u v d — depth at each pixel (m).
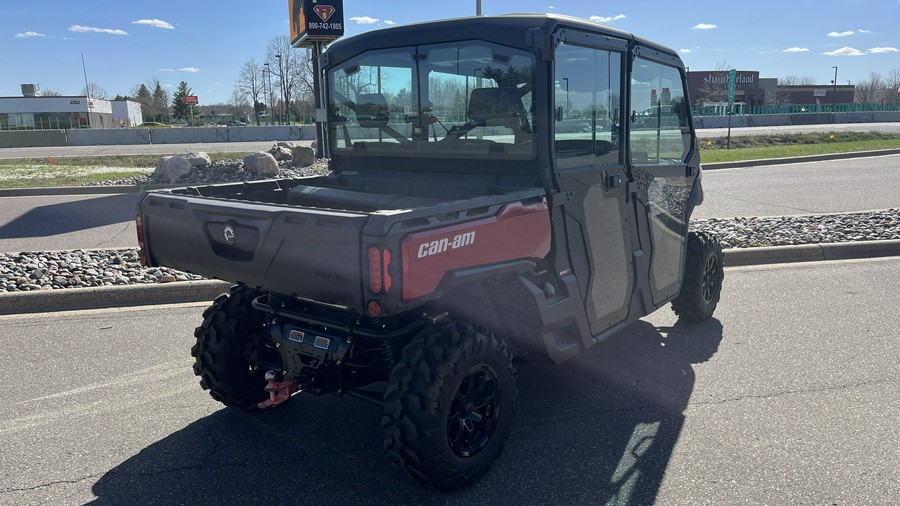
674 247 4.89
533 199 3.40
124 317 5.84
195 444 3.66
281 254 2.97
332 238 2.77
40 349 5.07
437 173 4.05
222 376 3.81
